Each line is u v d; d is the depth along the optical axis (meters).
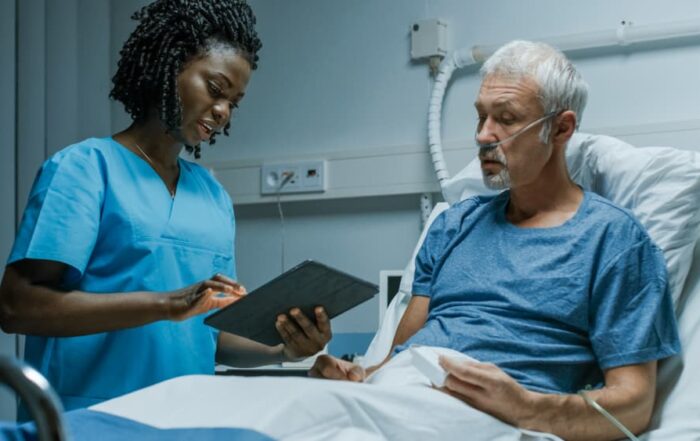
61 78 3.05
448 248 1.77
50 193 1.64
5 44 2.97
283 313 1.53
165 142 1.80
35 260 1.61
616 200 1.82
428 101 2.69
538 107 1.65
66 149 1.71
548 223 1.68
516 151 1.65
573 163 1.90
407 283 2.11
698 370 1.59
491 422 1.39
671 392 1.59
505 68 1.67
